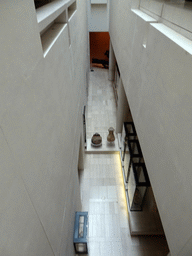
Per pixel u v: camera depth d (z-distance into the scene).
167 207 1.88
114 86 10.82
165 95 1.87
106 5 9.46
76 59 4.01
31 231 1.36
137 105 3.05
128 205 5.04
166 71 1.83
